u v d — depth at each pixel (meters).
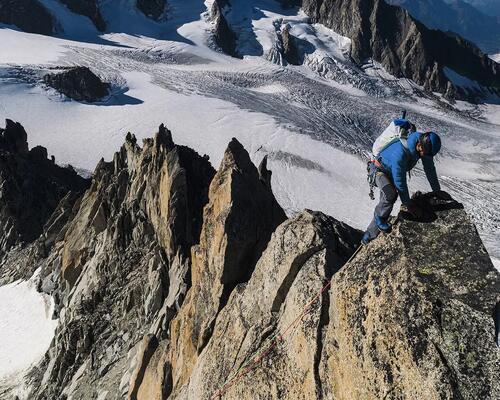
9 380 39.12
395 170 9.59
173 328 19.00
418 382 8.12
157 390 18.66
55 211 55.78
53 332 42.69
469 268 8.83
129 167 44.72
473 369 7.84
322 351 10.28
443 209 9.97
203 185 35.28
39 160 69.75
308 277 11.71
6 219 58.41
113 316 32.19
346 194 109.19
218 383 13.20
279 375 11.19
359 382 9.04
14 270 53.56
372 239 10.27
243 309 13.81
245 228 17.31
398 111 170.62
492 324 8.11
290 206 101.19
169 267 30.98
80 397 26.95
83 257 42.69
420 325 8.41
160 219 33.91
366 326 9.11
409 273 8.92
